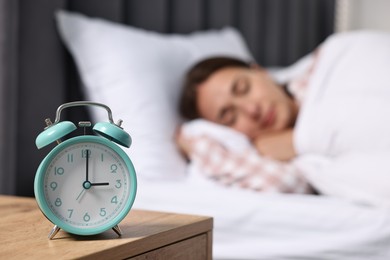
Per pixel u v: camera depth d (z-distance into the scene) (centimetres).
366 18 304
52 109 170
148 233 75
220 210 144
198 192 149
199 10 225
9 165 153
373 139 162
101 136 79
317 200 147
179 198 149
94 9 187
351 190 147
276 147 183
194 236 83
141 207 152
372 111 165
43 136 72
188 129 180
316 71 185
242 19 253
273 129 189
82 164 74
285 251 134
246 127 188
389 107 163
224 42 218
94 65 174
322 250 132
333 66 182
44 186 72
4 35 151
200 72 189
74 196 73
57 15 171
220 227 142
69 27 172
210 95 187
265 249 136
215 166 166
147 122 173
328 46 188
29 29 162
